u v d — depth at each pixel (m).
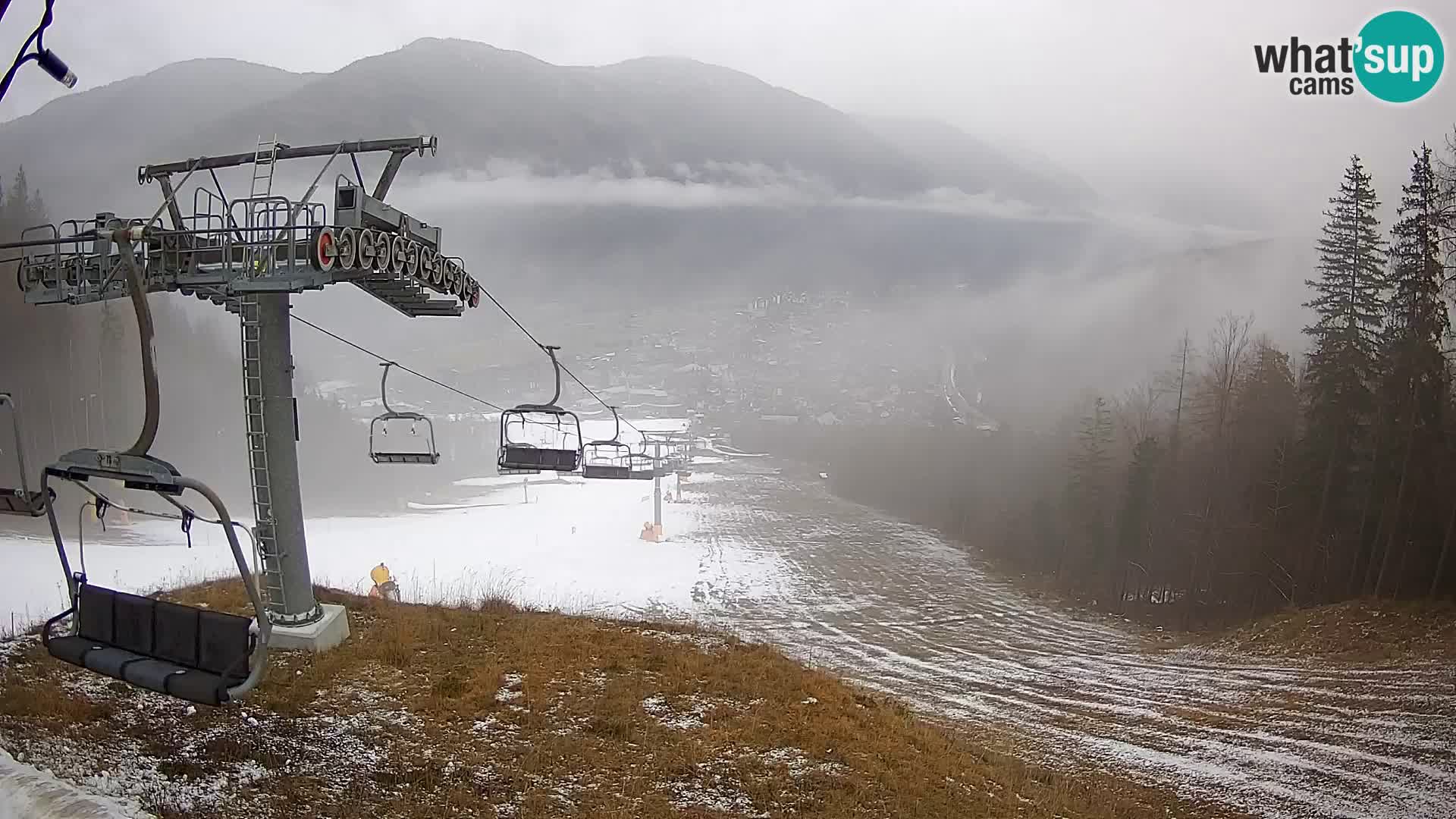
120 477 6.08
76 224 14.36
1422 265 36.72
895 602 48.03
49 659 13.21
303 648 14.24
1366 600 35.00
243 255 13.49
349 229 12.59
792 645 37.03
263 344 13.91
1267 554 42.59
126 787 9.24
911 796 12.15
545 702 13.19
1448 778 19.83
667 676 15.05
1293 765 20.59
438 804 9.70
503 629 16.77
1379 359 39.91
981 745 19.89
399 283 15.07
